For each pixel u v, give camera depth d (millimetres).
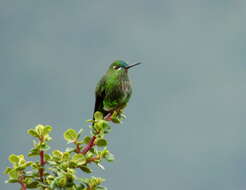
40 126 8258
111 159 8367
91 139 8531
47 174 8125
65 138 8555
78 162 8203
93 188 8086
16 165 8078
